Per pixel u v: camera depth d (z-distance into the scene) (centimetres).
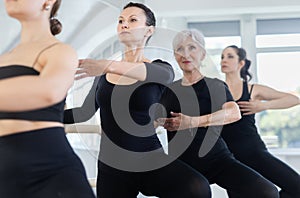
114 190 185
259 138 253
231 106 199
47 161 114
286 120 454
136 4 190
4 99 97
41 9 126
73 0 324
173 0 428
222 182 206
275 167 242
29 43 124
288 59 481
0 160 112
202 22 511
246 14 490
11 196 111
